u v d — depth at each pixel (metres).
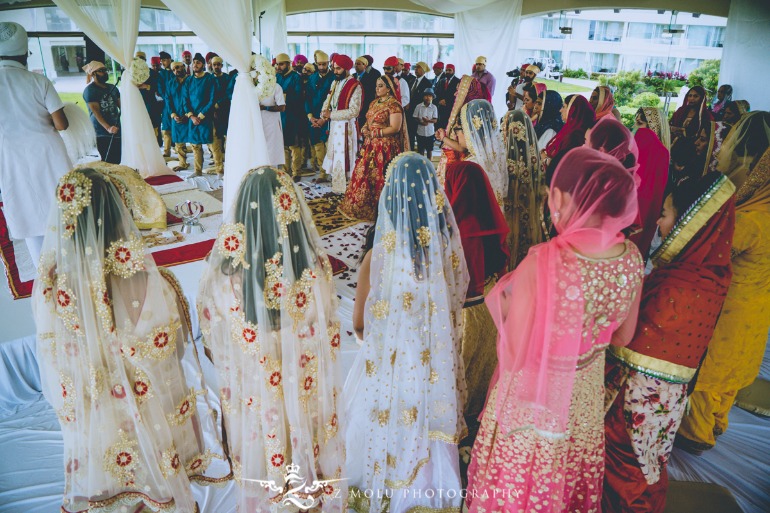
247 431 1.55
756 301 1.93
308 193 5.64
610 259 1.25
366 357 1.71
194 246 3.72
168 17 8.23
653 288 1.56
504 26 8.29
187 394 1.69
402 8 8.67
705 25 8.64
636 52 9.08
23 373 2.49
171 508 1.61
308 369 1.57
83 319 1.39
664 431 1.62
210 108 5.79
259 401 1.53
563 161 1.26
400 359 1.63
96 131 5.27
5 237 3.79
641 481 1.64
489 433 1.50
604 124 2.22
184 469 1.66
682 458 2.12
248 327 1.45
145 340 1.48
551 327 1.24
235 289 1.45
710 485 1.94
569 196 1.23
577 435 1.41
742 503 1.89
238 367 1.52
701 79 8.41
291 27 9.56
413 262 1.58
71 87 7.70
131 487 1.59
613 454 1.67
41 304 1.44
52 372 1.50
